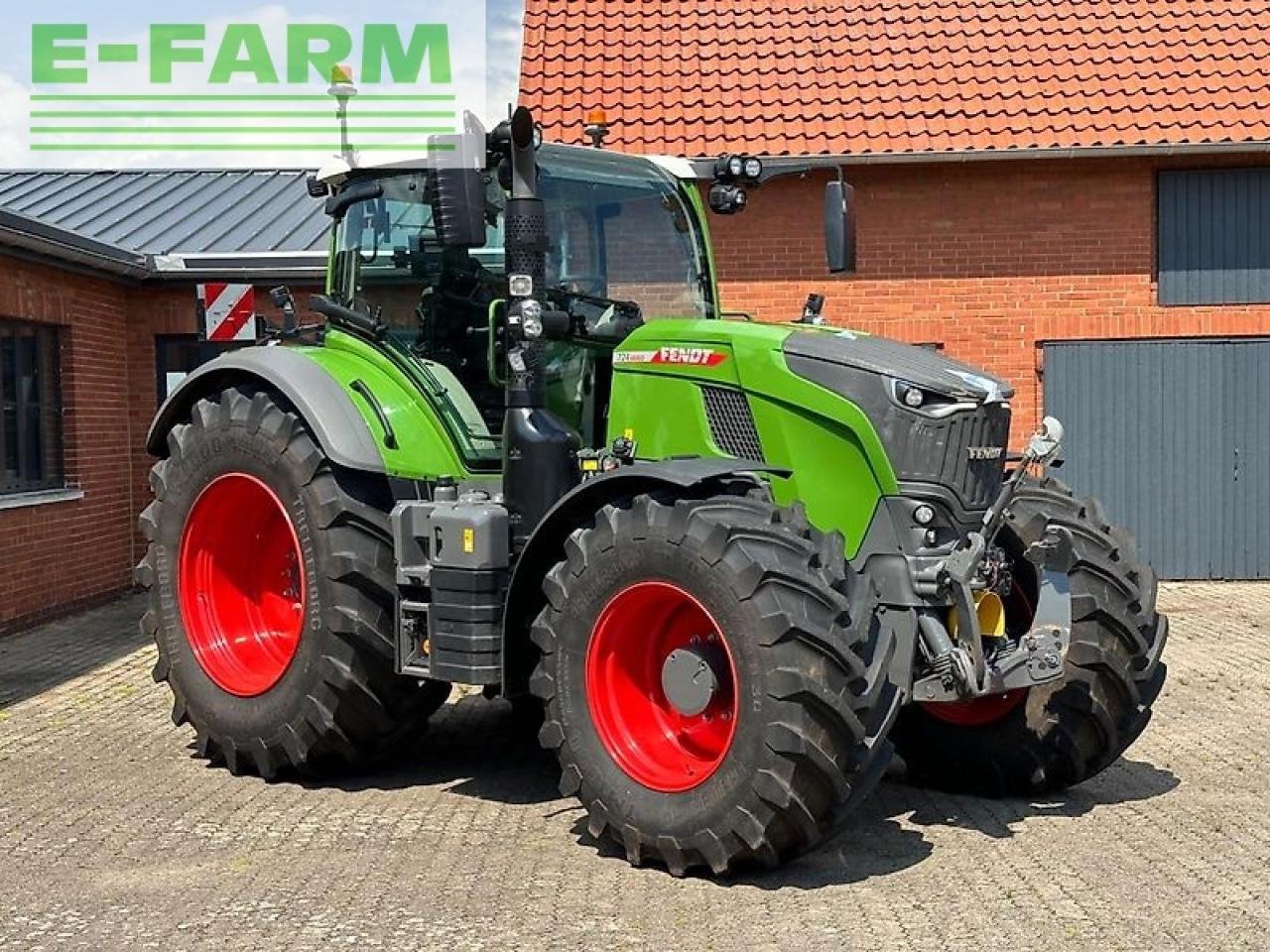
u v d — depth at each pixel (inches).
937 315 552.7
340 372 271.9
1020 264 549.6
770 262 553.9
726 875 209.5
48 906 198.8
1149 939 184.9
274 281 537.6
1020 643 226.4
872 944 183.3
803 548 203.3
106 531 516.4
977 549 217.6
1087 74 569.0
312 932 188.1
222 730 269.6
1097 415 550.9
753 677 199.2
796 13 616.1
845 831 233.5
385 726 262.2
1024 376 551.5
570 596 219.6
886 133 550.9
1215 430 548.4
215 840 229.1
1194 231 546.0
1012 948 182.1
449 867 215.0
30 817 242.2
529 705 312.5
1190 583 546.9
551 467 239.1
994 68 576.4
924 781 265.3
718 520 205.5
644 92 582.2
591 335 263.9
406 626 253.6
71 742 299.1
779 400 228.5
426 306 275.1
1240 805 248.4
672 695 216.4
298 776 268.4
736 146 550.9
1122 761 280.7
